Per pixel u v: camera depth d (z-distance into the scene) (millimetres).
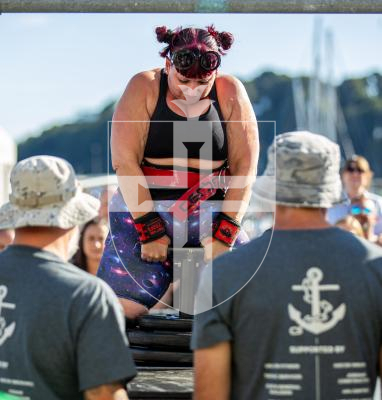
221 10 3670
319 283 3066
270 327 3057
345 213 6438
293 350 3047
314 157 3148
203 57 3729
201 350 3105
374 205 7434
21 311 3111
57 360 3084
